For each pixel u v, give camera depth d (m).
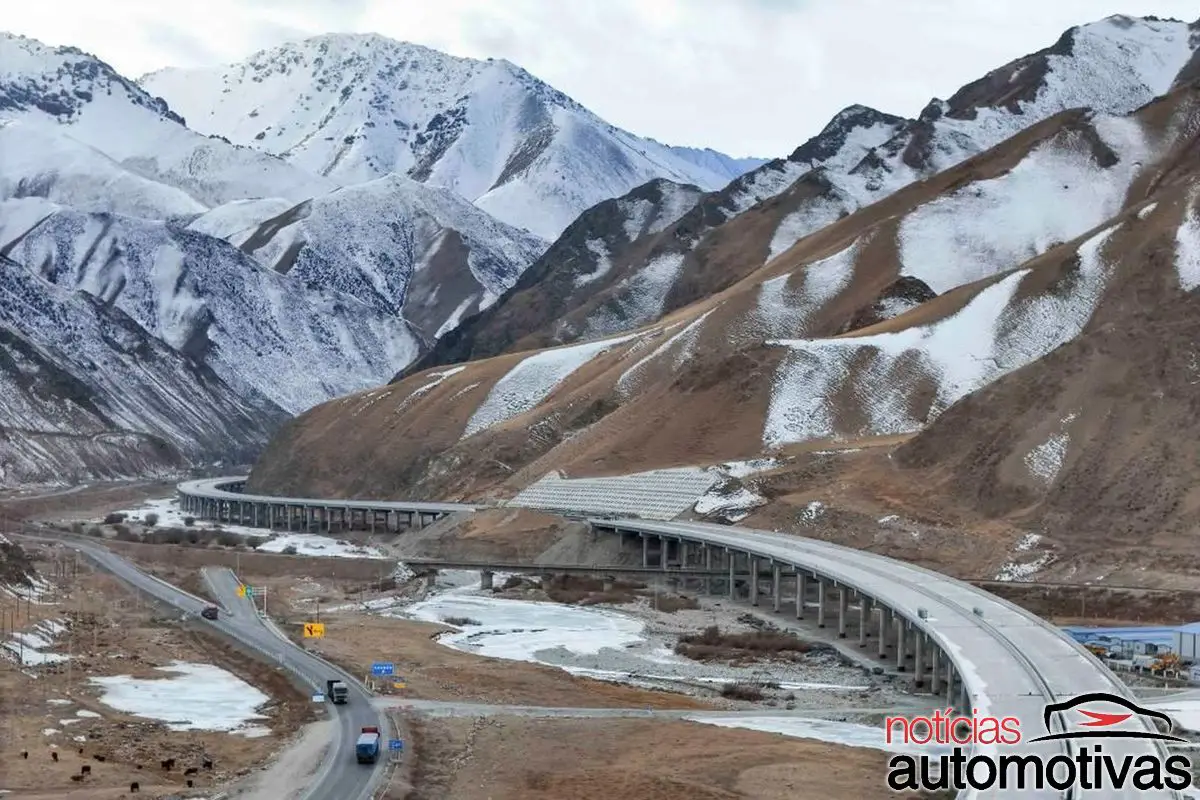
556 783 78.44
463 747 86.19
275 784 76.94
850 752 84.56
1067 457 171.38
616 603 161.00
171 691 103.94
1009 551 159.12
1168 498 157.75
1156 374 175.12
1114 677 87.75
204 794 74.81
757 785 77.31
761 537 167.62
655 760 82.88
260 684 108.06
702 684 113.38
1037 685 86.75
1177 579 143.75
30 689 99.12
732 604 158.75
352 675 110.00
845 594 136.25
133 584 162.88
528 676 112.81
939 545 166.00
